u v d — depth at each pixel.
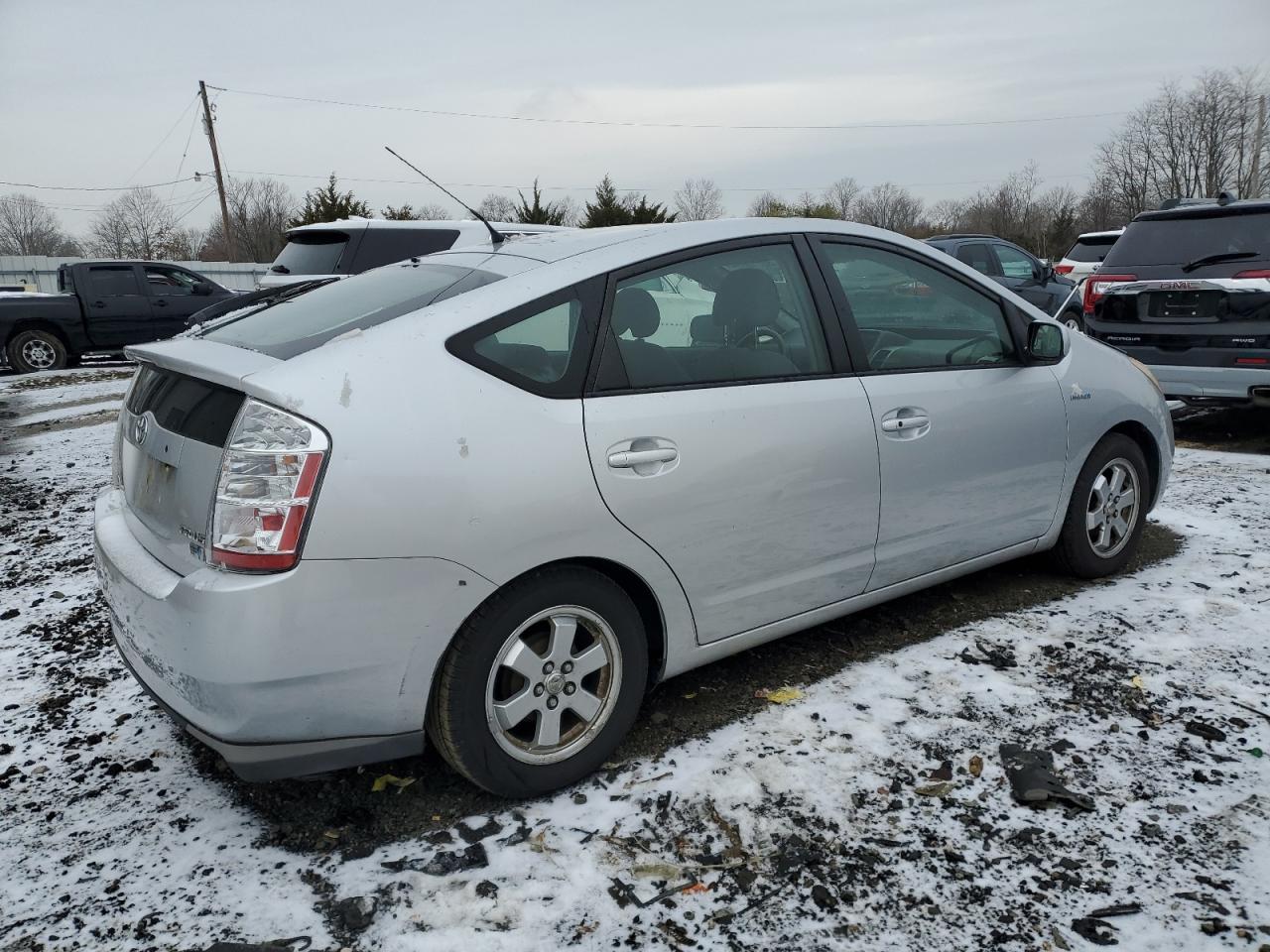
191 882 2.34
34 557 5.05
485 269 2.88
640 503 2.67
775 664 3.44
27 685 3.48
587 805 2.62
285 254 9.82
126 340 15.70
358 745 2.41
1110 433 4.12
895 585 3.47
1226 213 6.73
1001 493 3.68
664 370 2.81
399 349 2.43
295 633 2.22
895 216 77.88
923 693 3.18
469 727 2.49
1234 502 5.36
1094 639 3.57
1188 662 3.35
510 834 2.50
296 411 2.23
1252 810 2.50
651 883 2.29
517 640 2.55
